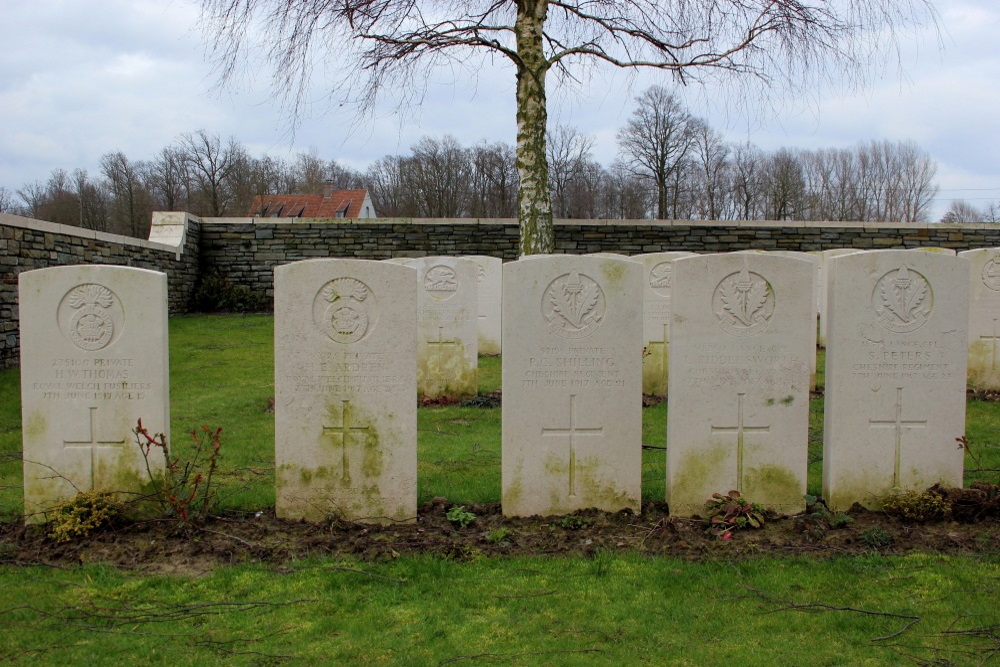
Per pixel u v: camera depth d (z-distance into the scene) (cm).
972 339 915
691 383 488
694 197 3753
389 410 480
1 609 364
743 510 475
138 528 462
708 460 493
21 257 1050
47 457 472
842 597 379
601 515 495
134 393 469
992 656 323
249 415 795
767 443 493
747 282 484
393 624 355
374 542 447
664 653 329
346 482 483
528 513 496
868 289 493
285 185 4381
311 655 327
